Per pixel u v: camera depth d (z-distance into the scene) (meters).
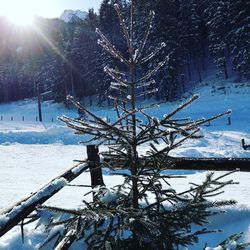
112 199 3.05
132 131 3.01
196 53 60.09
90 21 89.88
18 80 91.12
